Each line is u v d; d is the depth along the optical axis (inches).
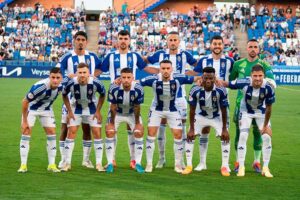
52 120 507.8
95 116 510.6
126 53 552.1
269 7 2287.2
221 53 546.3
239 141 505.4
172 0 2273.6
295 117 956.6
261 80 488.4
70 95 527.5
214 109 506.9
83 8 2087.8
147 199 408.8
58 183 456.1
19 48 1909.4
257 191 439.8
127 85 500.7
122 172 507.8
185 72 561.3
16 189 433.4
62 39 1979.6
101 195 418.3
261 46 1968.5
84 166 532.7
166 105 512.4
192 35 1998.0
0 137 692.1
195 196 419.5
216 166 544.7
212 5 2292.1
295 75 1740.9
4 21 2005.4
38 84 489.7
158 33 2014.0
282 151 631.8
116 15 2060.8
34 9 2082.9
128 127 534.9
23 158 499.8
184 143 550.6
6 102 1095.0
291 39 2015.3
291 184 467.5
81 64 500.4
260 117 506.0
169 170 522.0
